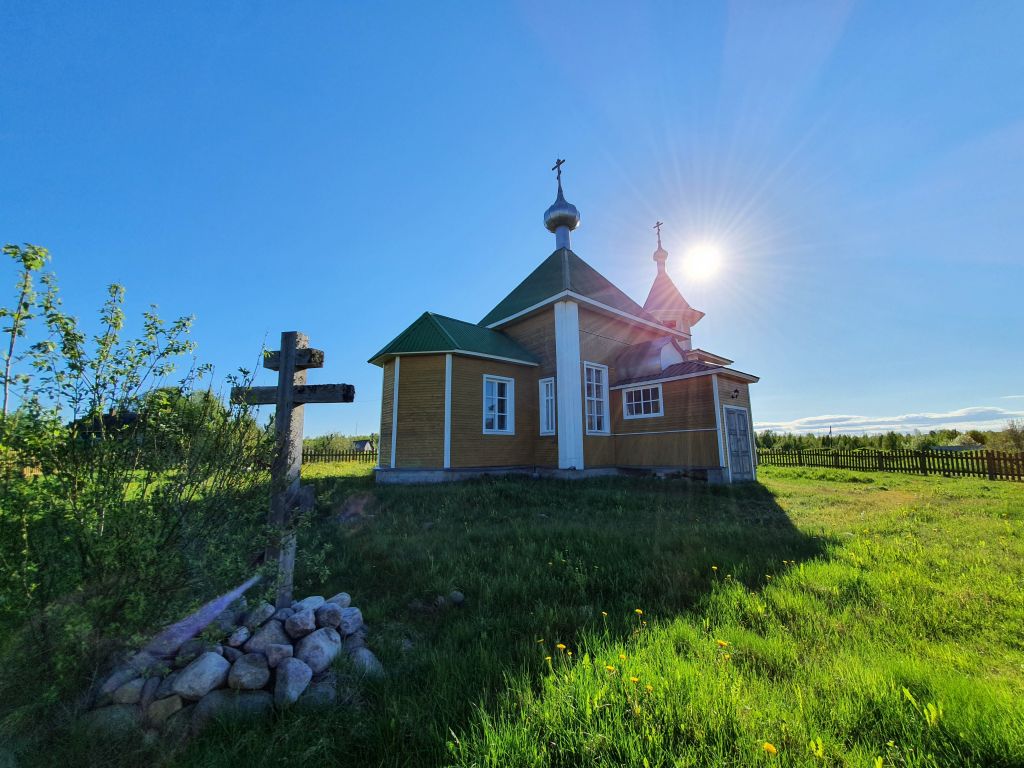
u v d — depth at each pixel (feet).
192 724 7.11
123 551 7.42
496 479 40.27
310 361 11.49
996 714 6.88
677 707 6.83
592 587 13.28
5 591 6.54
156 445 8.23
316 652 8.45
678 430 43.27
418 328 44.45
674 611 11.61
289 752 6.52
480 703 7.25
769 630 10.36
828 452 70.49
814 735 6.46
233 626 8.91
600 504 28.25
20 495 6.71
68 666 7.06
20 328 7.29
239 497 9.18
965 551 16.99
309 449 85.20
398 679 8.44
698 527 20.66
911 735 6.57
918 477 52.95
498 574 14.10
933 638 10.23
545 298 48.78
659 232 78.59
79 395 7.66
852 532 21.09
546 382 46.50
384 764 6.26
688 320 75.05
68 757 6.42
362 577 14.55
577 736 6.37
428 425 40.81
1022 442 77.10
